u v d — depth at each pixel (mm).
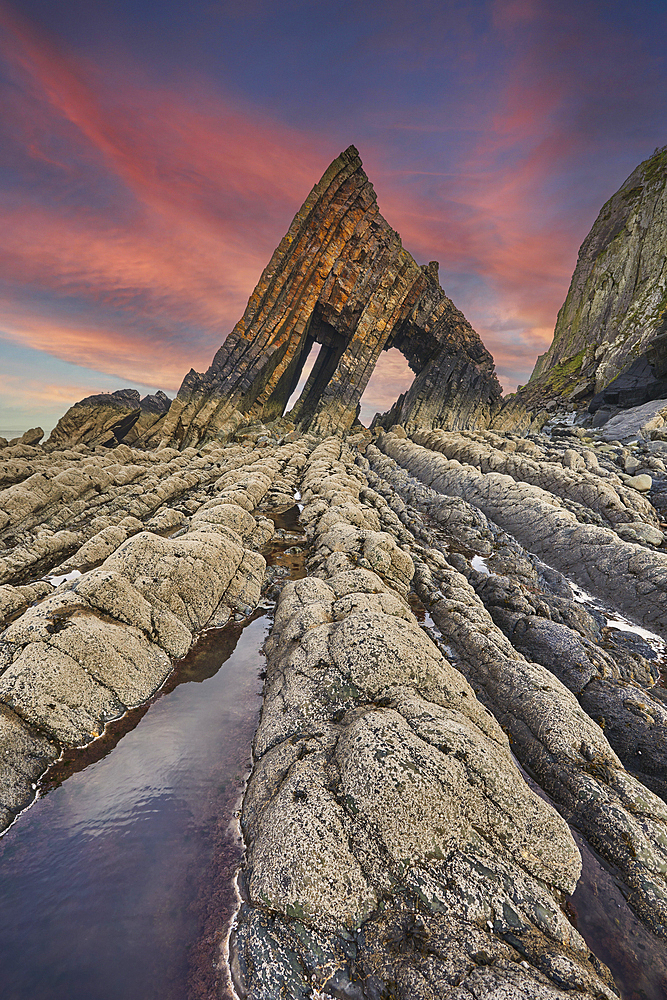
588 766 7516
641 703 9203
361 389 63344
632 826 6422
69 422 63844
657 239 74188
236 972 4719
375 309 63438
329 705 7664
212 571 13367
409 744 6250
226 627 12695
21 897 5570
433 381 67750
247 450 48656
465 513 22625
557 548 19234
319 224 61281
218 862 5988
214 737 8398
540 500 22047
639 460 30609
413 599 14328
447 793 5812
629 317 68438
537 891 5289
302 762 6602
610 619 14992
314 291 62719
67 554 19438
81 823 6641
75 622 9547
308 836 5438
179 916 5324
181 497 28578
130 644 10094
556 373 83375
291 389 74125
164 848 6227
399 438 49688
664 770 8078
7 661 8656
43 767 7621
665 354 47906
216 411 59156
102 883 5738
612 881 5938
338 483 26828
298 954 4703
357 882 5141
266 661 10938
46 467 28406
